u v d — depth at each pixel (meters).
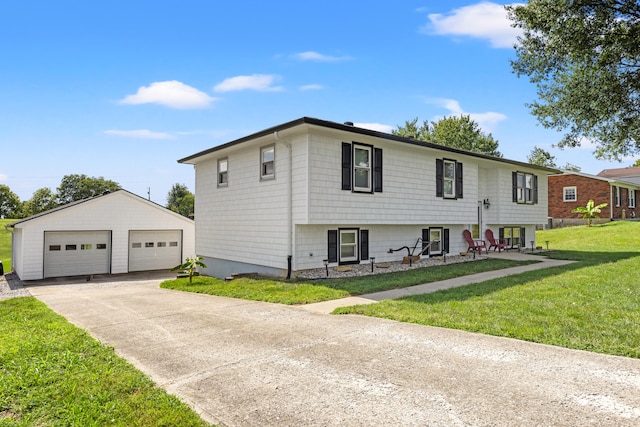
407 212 14.30
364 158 13.05
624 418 3.12
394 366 4.45
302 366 4.57
